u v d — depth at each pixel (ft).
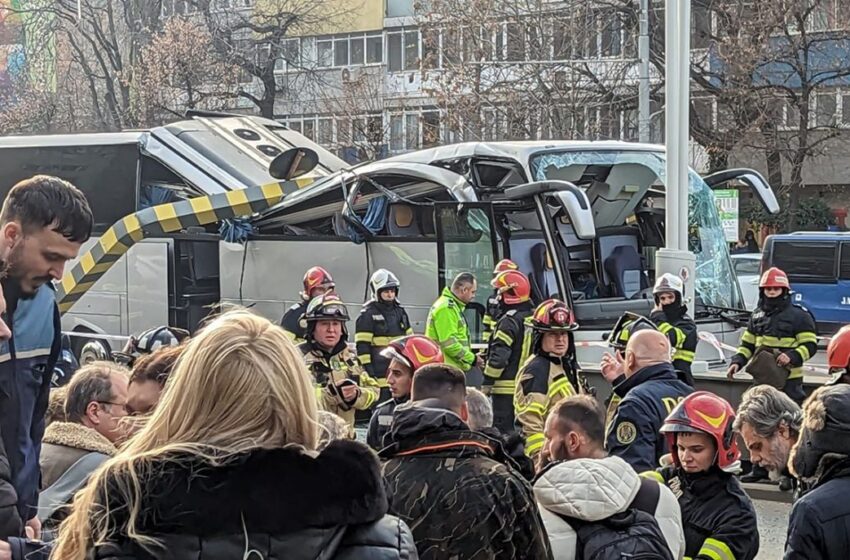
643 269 48.08
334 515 7.55
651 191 48.60
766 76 104.83
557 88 105.50
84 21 141.79
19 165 58.80
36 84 154.40
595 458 14.30
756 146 105.50
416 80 145.79
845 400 12.95
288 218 51.06
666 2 43.78
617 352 26.04
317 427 8.31
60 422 14.19
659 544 12.60
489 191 45.39
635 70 104.99
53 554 8.13
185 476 7.57
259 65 136.56
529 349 31.96
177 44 127.03
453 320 36.91
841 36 102.12
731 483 14.83
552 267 43.09
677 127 43.37
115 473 7.75
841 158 122.11
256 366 8.03
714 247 48.32
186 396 8.00
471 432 12.51
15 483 11.02
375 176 47.85
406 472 12.28
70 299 48.93
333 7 154.81
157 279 52.60
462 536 11.81
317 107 148.05
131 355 23.98
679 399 20.03
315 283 35.63
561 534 12.64
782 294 35.22
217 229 51.60
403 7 152.66
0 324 9.90
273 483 7.53
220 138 56.34
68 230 11.07
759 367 35.14
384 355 20.71
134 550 7.59
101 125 136.36
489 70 109.70
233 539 7.49
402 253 46.29
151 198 55.67
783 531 28.73
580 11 103.60
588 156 47.09
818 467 13.04
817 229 119.96
